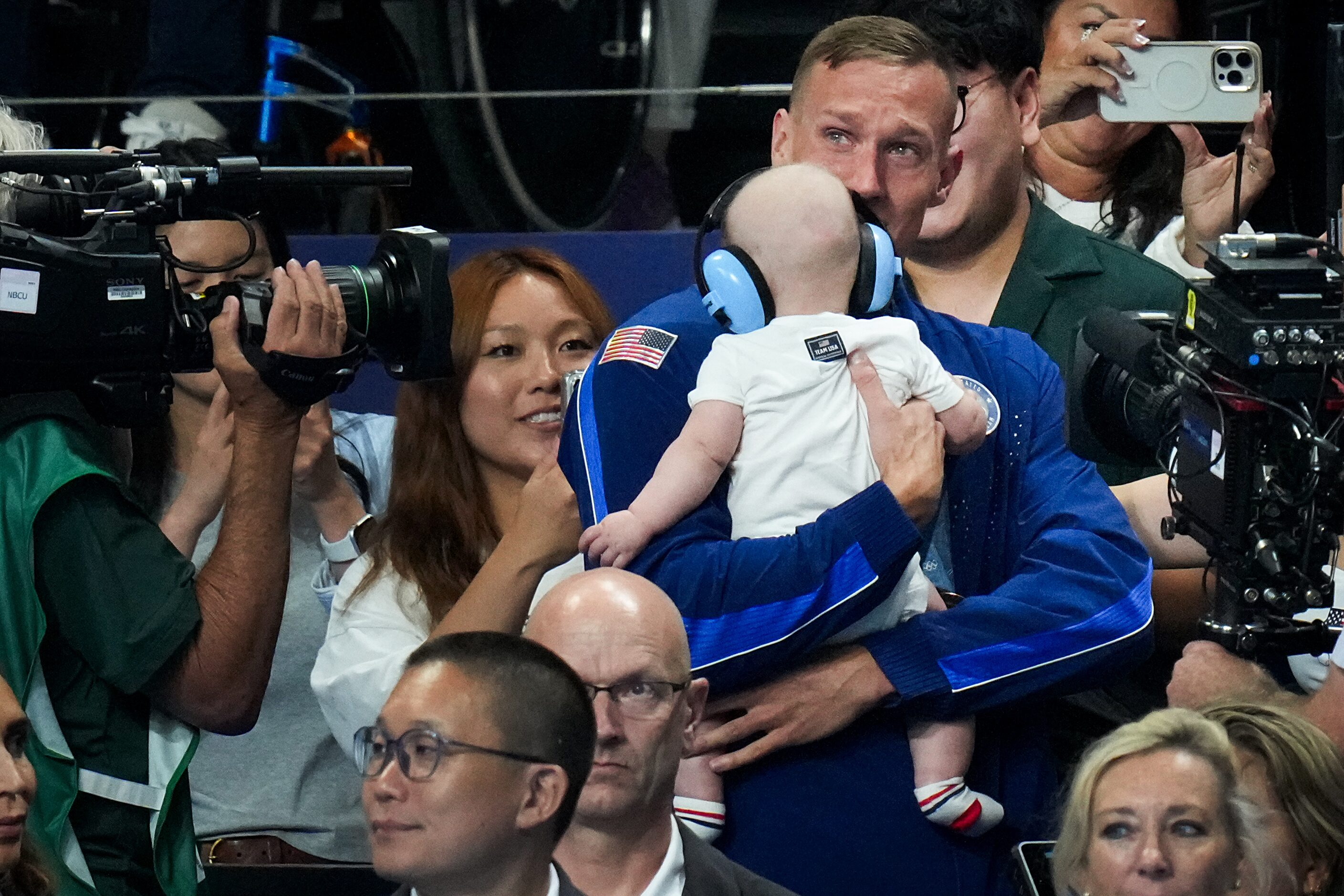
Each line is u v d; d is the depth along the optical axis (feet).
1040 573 38.37
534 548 41.39
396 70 56.34
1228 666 38.11
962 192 47.37
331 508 46.91
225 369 37.35
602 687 32.83
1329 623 38.06
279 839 47.16
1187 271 53.31
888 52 40.57
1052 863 34.53
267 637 38.32
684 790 37.32
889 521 35.60
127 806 37.78
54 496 37.14
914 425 37.04
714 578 35.76
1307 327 32.40
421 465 45.70
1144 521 44.09
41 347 35.45
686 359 37.63
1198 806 33.06
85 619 37.11
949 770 37.22
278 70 56.18
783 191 37.29
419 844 27.09
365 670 43.34
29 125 40.24
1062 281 48.19
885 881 37.27
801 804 37.40
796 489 36.45
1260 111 50.85
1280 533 33.19
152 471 48.55
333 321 37.19
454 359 45.78
